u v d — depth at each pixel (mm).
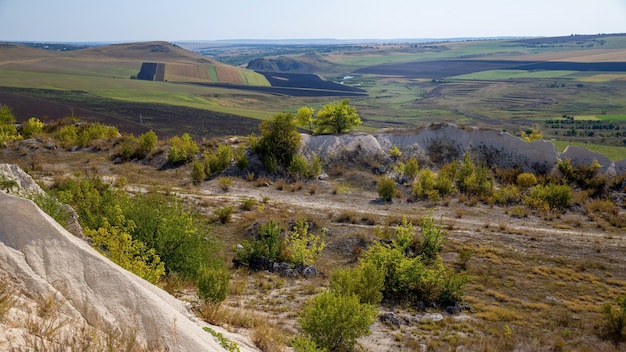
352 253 26375
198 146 46375
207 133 95938
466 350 15641
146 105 132750
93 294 8477
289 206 34406
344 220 31781
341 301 14023
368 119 154625
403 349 15453
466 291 22109
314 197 37875
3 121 51812
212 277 13617
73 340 6809
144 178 38156
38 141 45000
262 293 19766
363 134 48000
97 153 44125
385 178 38875
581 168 43906
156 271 14719
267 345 11703
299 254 23953
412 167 43031
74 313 7844
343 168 44000
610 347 16891
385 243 26516
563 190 37500
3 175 16984
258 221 29109
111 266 9016
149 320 8258
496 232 30562
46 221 9328
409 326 17844
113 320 8062
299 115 53750
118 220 18359
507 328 17328
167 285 16094
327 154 45344
